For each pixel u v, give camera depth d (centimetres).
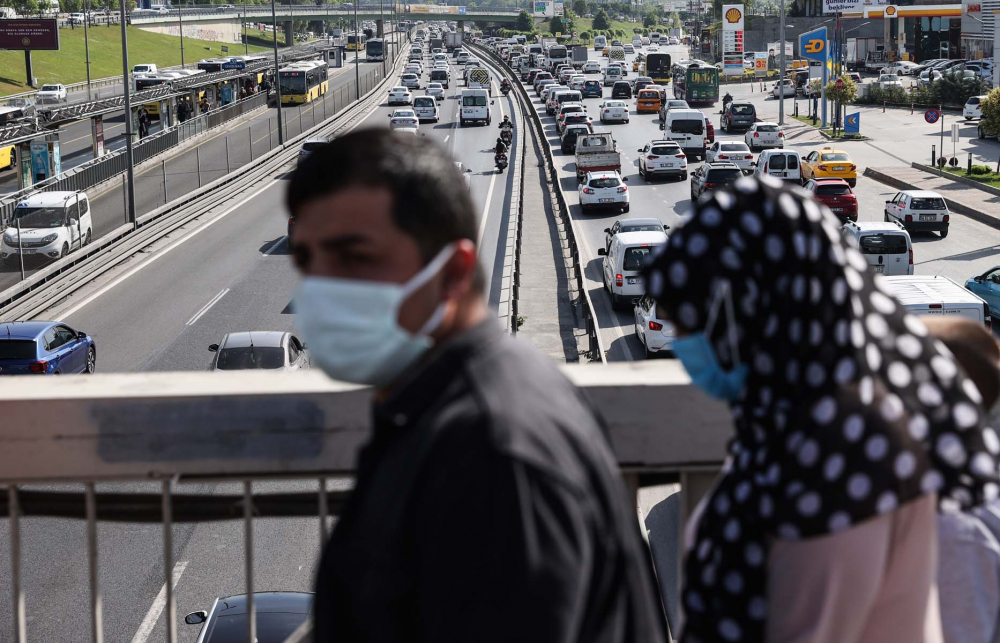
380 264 210
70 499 352
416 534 190
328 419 343
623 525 201
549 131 10012
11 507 352
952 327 318
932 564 242
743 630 250
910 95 11169
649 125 10412
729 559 249
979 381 315
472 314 221
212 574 1859
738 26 15500
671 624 1166
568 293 3912
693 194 5997
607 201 5650
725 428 351
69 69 14875
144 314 4003
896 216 5016
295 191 213
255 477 348
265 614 1168
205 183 6638
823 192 5066
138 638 1667
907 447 225
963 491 231
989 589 294
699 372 248
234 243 5312
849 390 227
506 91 14738
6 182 6819
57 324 3123
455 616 180
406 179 207
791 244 231
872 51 16612
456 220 212
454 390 200
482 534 179
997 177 6372
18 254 4353
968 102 9588
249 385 349
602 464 197
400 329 213
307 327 218
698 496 360
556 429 192
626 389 349
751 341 237
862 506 223
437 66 16925
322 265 214
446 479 185
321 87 12744
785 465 232
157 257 5034
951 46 14488
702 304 236
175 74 13212
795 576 233
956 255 4553
